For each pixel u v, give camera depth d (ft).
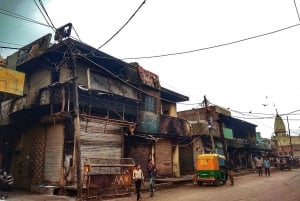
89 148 57.36
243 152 142.92
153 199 46.29
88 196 44.65
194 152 100.27
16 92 50.55
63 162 54.44
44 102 56.95
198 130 99.76
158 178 76.54
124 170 53.01
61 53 57.31
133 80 72.59
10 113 63.21
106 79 64.03
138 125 70.79
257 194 49.32
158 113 80.59
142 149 74.74
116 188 50.11
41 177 56.90
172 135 84.58
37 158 59.62
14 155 66.33
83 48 56.24
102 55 60.64
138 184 45.14
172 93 90.27
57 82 55.67
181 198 46.06
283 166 134.82
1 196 45.60
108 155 61.62
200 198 45.57
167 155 84.53
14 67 66.69
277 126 254.06
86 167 46.16
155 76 81.76
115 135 64.80
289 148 243.81
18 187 61.41
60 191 50.72
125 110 67.77
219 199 44.14
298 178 82.64
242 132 147.74
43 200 42.91
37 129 62.23
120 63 66.85
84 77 58.54
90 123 58.70
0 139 69.00
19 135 67.05
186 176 89.30
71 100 54.54
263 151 171.42
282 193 50.19
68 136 55.52
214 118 114.21
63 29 53.01
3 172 58.08
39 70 63.62
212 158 68.28
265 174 102.27
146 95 76.95
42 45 60.59
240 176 98.22
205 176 67.72
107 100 63.05
